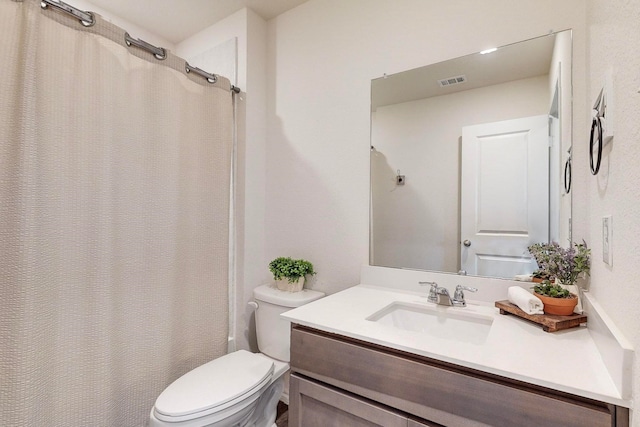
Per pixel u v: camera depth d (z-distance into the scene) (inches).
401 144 62.1
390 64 63.3
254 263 78.7
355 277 67.0
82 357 49.7
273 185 80.4
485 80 53.8
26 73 43.0
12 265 42.4
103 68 52.4
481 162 54.2
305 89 75.1
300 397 43.6
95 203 51.4
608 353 28.5
